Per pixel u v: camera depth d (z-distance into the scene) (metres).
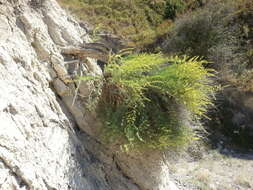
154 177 4.28
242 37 12.58
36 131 3.04
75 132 3.87
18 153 2.52
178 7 14.54
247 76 10.93
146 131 3.64
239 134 9.81
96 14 13.14
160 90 3.65
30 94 3.24
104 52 3.92
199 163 7.88
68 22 5.10
